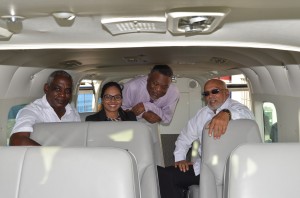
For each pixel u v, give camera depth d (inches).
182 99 297.4
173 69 245.6
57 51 149.1
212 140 110.2
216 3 62.9
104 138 109.3
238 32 84.4
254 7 65.4
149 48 152.1
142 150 107.8
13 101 158.1
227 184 69.4
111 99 142.9
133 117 152.6
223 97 138.4
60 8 66.5
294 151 67.9
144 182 106.0
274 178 66.2
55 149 70.9
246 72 200.5
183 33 84.3
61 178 68.1
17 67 147.3
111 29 81.0
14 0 61.1
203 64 215.5
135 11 68.8
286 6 64.2
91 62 197.9
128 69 241.9
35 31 84.2
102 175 67.0
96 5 64.4
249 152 67.8
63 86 137.1
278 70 150.2
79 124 112.0
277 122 171.2
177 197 142.3
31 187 68.7
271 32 83.4
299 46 93.5
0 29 79.2
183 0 61.1
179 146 149.8
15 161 70.8
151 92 174.4
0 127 148.2
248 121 112.0
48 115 136.4
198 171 141.9
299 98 141.8
